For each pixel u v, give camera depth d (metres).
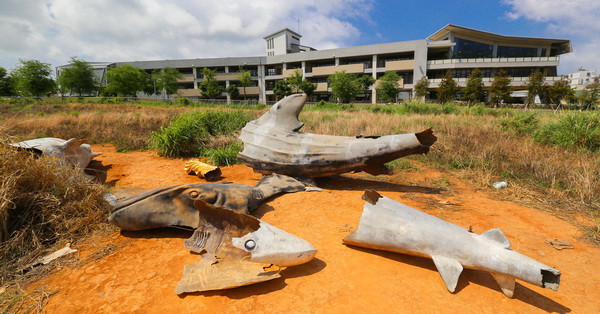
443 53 53.34
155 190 4.05
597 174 6.25
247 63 61.12
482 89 42.16
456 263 2.90
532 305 2.66
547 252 3.51
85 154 7.17
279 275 2.84
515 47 54.75
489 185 5.98
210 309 2.57
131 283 2.95
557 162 7.15
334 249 3.55
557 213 4.66
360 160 5.45
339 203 4.96
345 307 2.60
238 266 3.01
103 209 4.32
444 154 8.21
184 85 66.00
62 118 13.97
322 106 32.34
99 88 50.66
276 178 5.61
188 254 3.44
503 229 4.08
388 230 3.31
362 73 53.75
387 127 11.62
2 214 3.44
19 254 3.39
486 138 10.12
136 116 15.61
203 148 9.12
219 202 4.14
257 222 3.38
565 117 9.70
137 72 49.94
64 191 4.16
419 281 2.96
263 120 6.43
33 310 2.60
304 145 5.74
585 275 3.10
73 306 2.65
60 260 3.36
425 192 5.59
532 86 38.28
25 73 41.22
